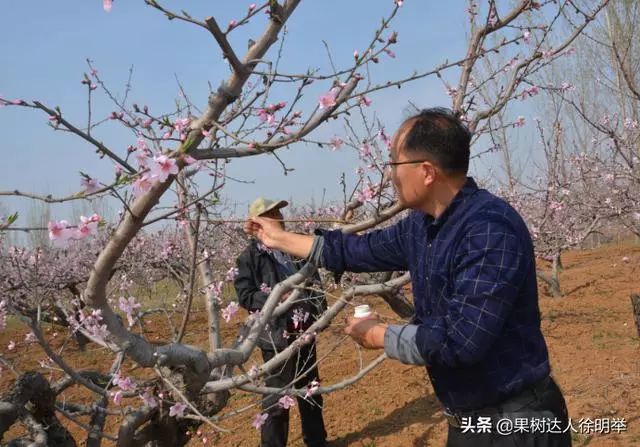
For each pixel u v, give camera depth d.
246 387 2.62
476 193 1.62
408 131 1.62
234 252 6.59
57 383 2.57
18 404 2.19
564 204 6.19
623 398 4.07
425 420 4.29
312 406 3.94
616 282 8.82
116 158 1.47
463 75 2.55
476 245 1.50
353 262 1.99
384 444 4.00
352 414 4.60
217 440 4.26
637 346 5.28
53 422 2.40
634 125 5.69
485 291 1.45
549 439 1.60
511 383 1.55
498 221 1.51
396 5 1.80
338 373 5.51
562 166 6.99
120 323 1.88
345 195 2.61
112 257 1.58
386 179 2.29
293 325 3.62
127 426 2.41
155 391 2.48
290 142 1.58
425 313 1.71
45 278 4.97
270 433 3.58
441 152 1.58
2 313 3.05
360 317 1.72
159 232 6.12
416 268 1.74
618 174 5.31
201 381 2.26
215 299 3.02
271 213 3.17
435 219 1.65
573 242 6.54
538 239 6.63
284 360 2.64
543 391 1.61
